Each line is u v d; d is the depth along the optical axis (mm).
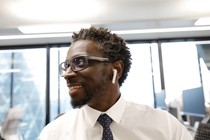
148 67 4684
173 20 3525
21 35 4031
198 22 3637
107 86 874
